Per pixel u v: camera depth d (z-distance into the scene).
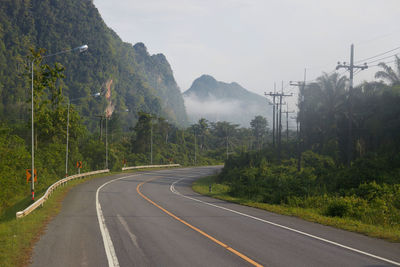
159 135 101.88
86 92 165.38
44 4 194.75
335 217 15.95
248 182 36.12
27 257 8.54
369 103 43.12
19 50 159.12
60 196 24.50
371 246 9.64
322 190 25.33
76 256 8.63
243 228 12.52
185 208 18.89
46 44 178.50
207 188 37.91
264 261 8.10
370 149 40.03
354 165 29.27
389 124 36.31
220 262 8.05
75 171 50.28
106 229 12.32
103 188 31.84
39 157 44.03
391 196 19.89
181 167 84.44
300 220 14.70
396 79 40.88
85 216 15.55
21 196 34.12
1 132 37.53
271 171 40.38
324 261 8.11
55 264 7.94
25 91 120.06
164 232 11.73
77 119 54.41
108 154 62.03
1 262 7.96
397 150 33.78
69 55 181.12
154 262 8.07
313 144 56.38
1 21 167.50
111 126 99.06
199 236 11.05
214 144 144.88
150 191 30.72
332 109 52.47
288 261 8.10
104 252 9.02
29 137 54.69
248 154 54.41
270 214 16.78
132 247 9.57
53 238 10.79
